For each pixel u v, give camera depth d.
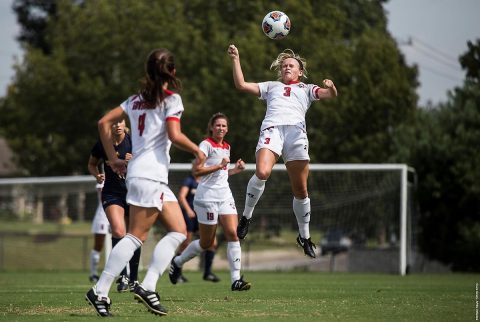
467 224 85.00
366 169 82.25
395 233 85.06
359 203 89.50
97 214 59.28
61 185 104.19
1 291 43.28
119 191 40.06
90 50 138.88
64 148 143.75
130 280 40.78
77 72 142.62
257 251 96.12
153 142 26.55
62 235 98.94
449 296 37.84
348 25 132.50
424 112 92.06
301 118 34.69
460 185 84.44
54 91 140.25
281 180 94.38
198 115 117.25
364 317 27.64
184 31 127.69
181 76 125.12
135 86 132.00
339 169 83.12
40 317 27.70
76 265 102.81
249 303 33.09
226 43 121.06
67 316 28.02
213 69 123.38
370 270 85.88
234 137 114.56
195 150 26.44
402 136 92.00
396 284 53.00
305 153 34.50
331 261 88.50
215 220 42.50
